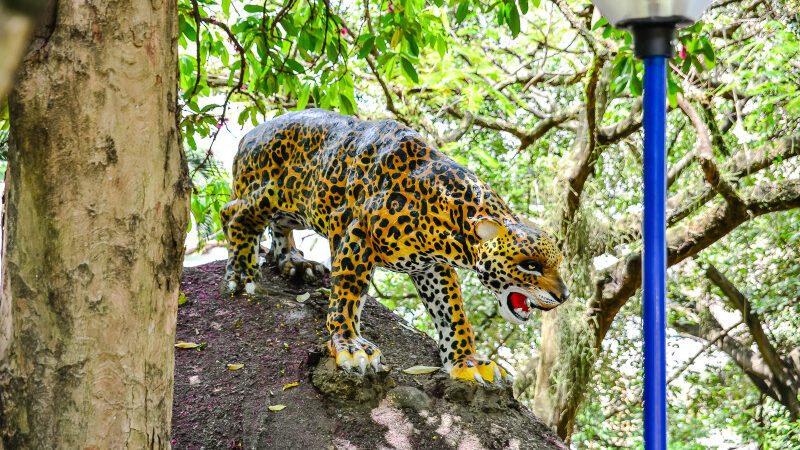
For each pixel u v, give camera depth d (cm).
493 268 427
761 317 1130
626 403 1116
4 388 272
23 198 266
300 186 509
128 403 270
